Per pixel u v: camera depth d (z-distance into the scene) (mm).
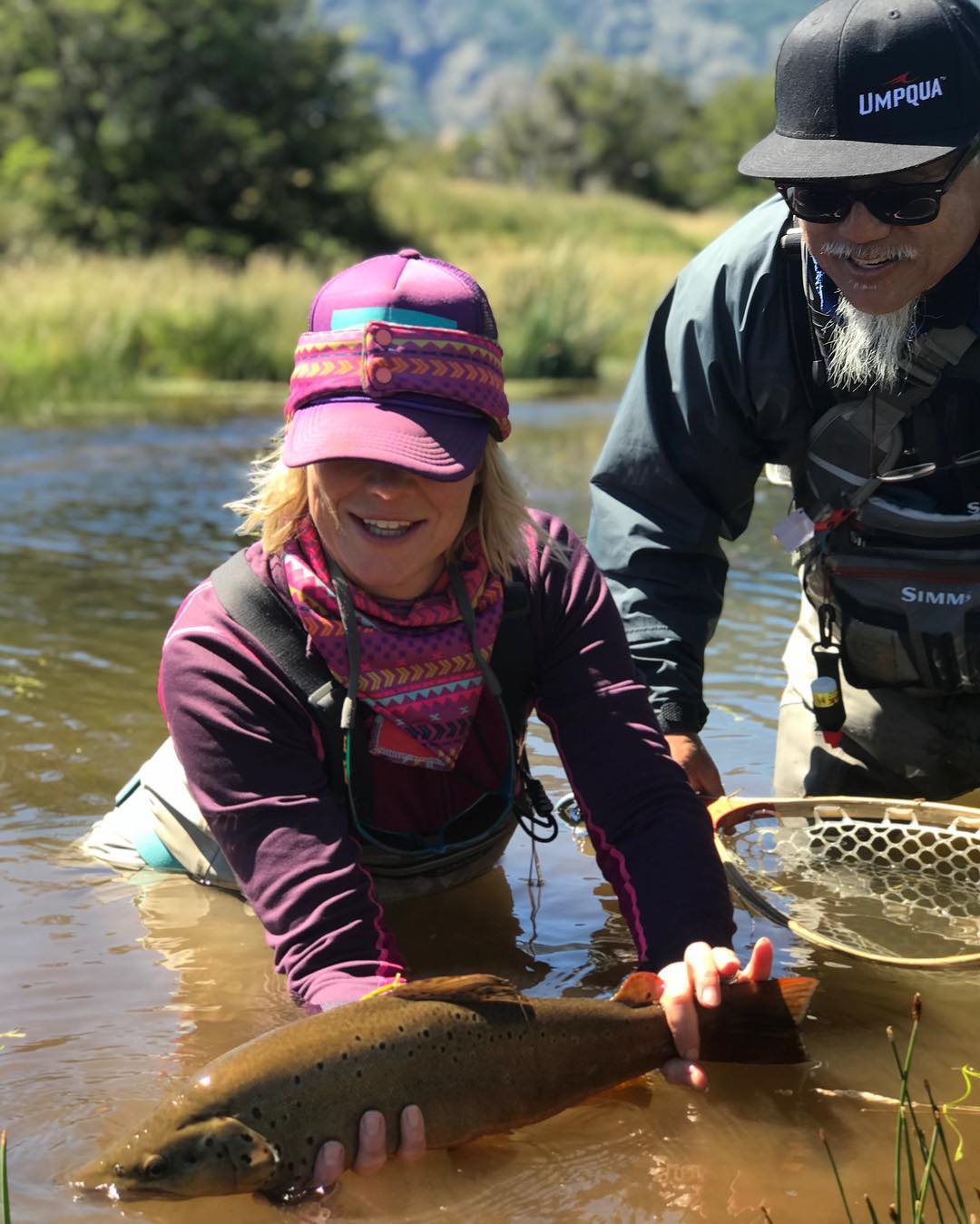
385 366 2262
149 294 21062
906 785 3375
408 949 2771
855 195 2648
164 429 13375
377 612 2438
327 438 2252
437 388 2273
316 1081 1979
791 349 3000
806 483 3205
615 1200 1966
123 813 3205
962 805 3570
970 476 3004
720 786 3184
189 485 9477
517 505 2494
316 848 2369
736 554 6922
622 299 26438
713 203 89188
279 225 44438
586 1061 2189
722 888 2469
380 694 2475
